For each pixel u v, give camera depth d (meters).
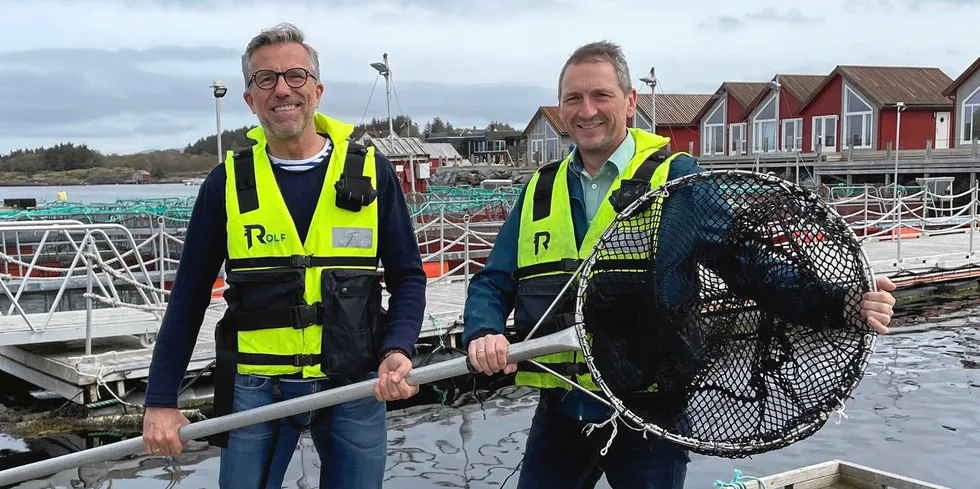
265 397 2.84
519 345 2.49
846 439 6.70
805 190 2.45
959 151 29.84
